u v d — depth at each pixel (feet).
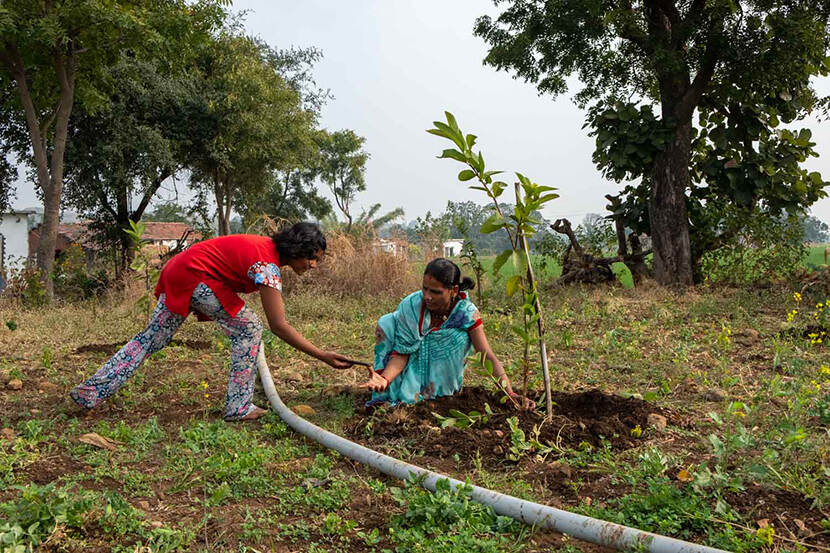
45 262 47.14
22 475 11.93
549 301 37.83
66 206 67.26
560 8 44.73
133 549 9.40
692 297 36.96
